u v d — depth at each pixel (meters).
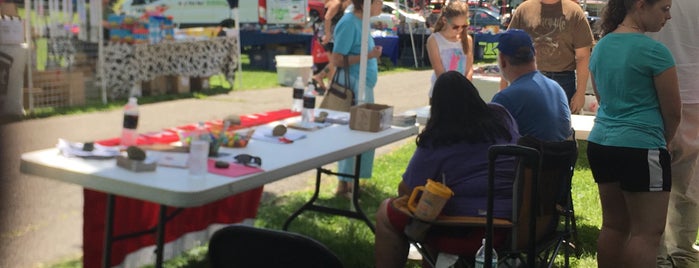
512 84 3.21
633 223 2.95
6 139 4.51
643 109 2.82
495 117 2.83
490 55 17.45
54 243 3.66
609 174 2.94
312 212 4.60
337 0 5.85
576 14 4.48
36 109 4.29
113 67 3.37
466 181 2.72
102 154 2.62
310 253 1.85
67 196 4.51
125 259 3.17
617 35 2.89
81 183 2.40
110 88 3.41
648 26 2.84
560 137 3.17
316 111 4.06
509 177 2.74
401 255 2.89
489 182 2.32
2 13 5.27
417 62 15.09
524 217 2.66
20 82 4.75
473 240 2.69
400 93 10.60
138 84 3.46
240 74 6.35
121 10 3.29
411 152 6.91
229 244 1.94
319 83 6.16
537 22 4.56
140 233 2.94
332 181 5.55
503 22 16.75
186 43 3.73
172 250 3.52
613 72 2.86
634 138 2.81
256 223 4.25
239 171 2.55
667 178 2.85
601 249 3.16
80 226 3.97
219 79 4.34
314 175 5.74
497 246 2.69
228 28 4.19
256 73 8.42
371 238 4.17
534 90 3.15
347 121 3.79
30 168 2.51
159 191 2.25
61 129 3.77
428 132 2.80
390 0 18.30
